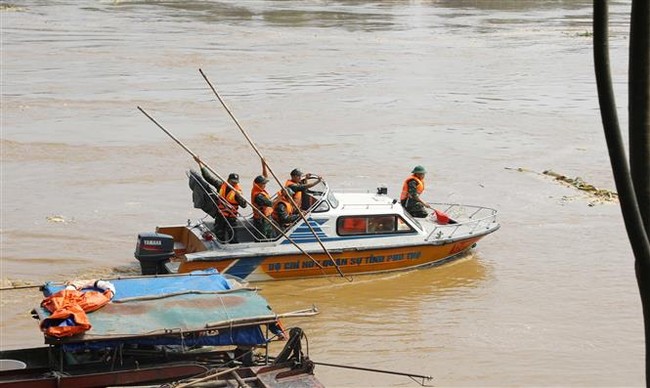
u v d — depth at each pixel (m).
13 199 37.00
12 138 48.56
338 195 30.34
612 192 41.25
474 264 30.81
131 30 107.75
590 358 23.38
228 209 27.72
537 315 26.33
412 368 22.52
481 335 24.77
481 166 45.81
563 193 40.75
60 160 44.34
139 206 36.62
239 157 46.25
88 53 85.31
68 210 35.66
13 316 24.30
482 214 36.94
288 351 18.77
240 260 27.48
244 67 79.19
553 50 96.12
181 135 50.91
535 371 22.48
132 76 72.62
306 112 59.06
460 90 69.75
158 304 19.08
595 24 5.03
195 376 18.64
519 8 151.88
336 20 126.44
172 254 27.23
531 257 31.70
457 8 151.00
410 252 29.61
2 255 29.66
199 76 73.50
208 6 146.12
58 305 18.02
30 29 106.06
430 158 47.25
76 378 17.81
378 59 86.75
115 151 46.59
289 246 28.11
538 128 56.09
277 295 27.42
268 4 152.75
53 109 57.59
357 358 23.08
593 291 28.41
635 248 5.03
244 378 18.16
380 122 56.44
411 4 157.38
